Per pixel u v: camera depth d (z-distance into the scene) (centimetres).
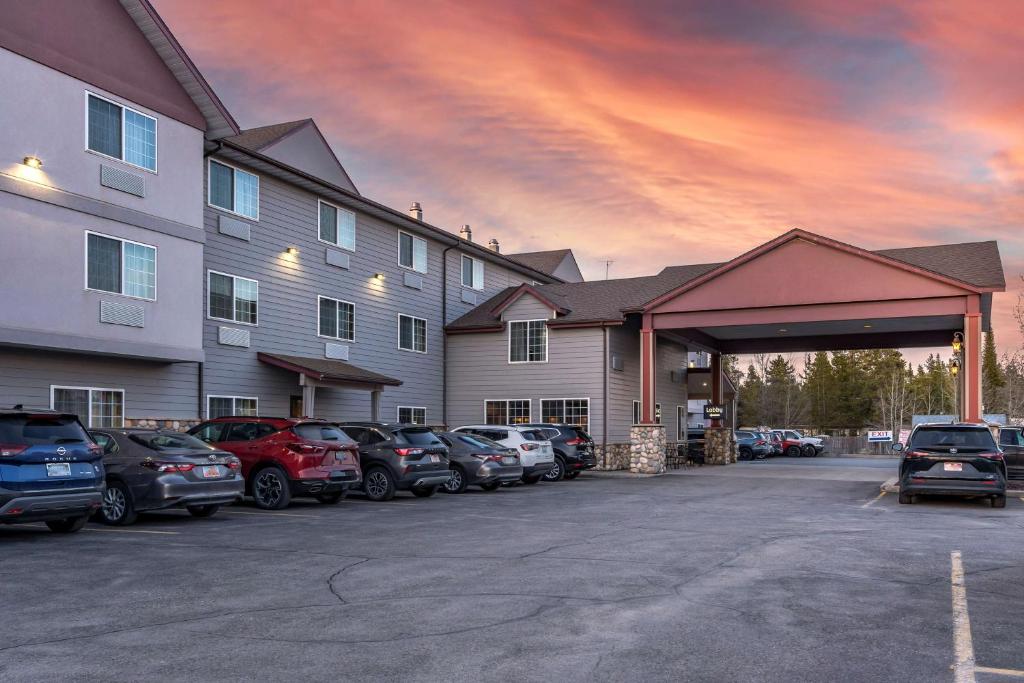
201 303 2042
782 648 611
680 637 639
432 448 1820
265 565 945
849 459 4697
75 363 1820
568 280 4559
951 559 1000
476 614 713
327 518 1420
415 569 923
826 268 2631
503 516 1466
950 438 1706
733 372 8525
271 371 2402
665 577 880
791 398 7588
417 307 3123
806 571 916
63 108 1728
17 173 1630
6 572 896
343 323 2731
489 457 2017
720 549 1075
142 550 1051
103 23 1834
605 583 847
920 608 741
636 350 3309
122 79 1867
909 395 7306
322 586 830
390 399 2950
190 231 2020
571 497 1891
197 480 1314
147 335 1894
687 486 2286
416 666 564
